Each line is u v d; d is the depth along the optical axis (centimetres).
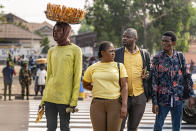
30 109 1286
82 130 909
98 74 531
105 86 526
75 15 550
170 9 4275
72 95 555
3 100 1594
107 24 4281
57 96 554
